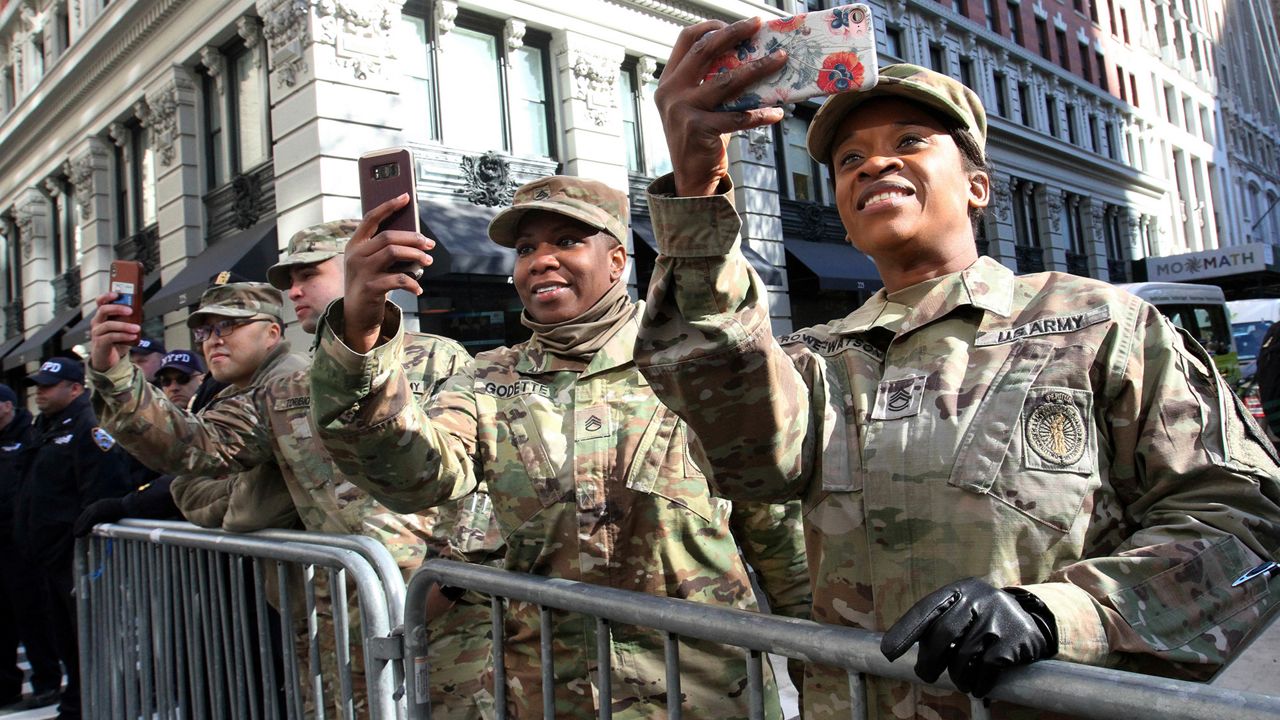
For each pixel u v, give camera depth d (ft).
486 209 32.91
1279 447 13.53
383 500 5.90
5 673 16.29
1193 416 3.91
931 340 4.49
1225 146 122.01
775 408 4.10
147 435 8.15
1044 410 4.00
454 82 33.50
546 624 5.57
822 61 3.51
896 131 4.52
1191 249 104.32
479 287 33.24
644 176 39.14
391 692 6.65
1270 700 2.78
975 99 4.71
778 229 43.98
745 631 4.36
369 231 5.08
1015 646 3.06
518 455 6.51
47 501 14.52
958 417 4.16
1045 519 3.88
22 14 53.06
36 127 49.32
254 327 10.27
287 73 29.60
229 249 31.58
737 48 3.67
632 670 5.91
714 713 5.94
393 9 30.40
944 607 3.13
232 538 8.29
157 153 37.83
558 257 6.81
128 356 8.29
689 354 3.92
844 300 50.31
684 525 6.20
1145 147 93.40
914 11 58.44
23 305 54.70
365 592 6.78
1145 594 3.47
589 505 6.23
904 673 3.71
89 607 11.13
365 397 5.27
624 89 39.42
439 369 8.65
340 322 5.24
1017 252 67.82
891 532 4.19
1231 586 3.59
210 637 8.66
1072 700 3.10
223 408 8.91
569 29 36.04
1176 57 109.19
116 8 38.75
